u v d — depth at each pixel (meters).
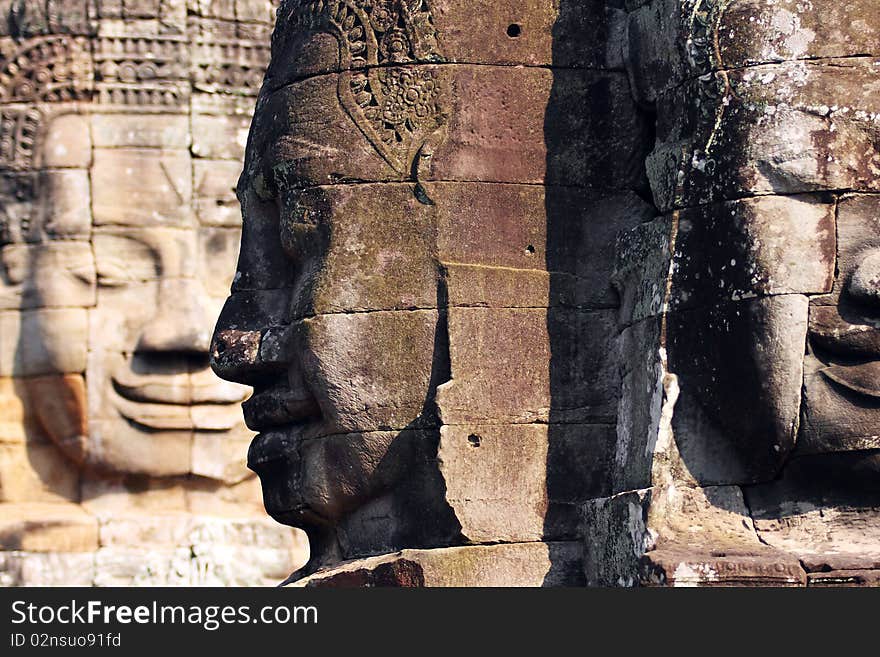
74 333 16.61
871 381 8.27
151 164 16.77
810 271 8.30
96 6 16.86
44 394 16.64
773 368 8.28
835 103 8.37
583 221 9.16
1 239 16.77
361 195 9.13
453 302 9.01
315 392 9.12
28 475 16.66
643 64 9.07
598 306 9.12
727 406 8.38
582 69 9.23
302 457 9.32
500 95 9.18
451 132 9.13
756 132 8.39
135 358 16.66
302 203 9.23
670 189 8.65
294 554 16.70
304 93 9.29
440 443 8.91
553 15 9.26
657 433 8.41
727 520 8.38
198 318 16.64
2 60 16.83
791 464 8.38
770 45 8.45
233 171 16.86
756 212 8.35
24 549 16.42
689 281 8.49
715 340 8.40
